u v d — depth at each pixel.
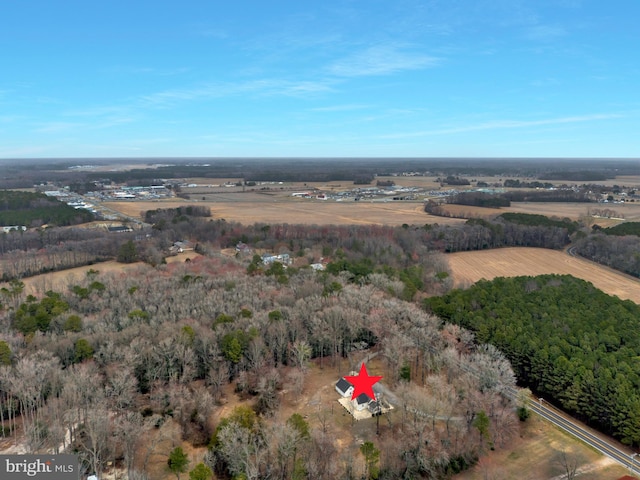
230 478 81.38
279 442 81.00
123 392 93.31
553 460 88.12
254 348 111.62
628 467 86.38
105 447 85.19
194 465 83.81
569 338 118.38
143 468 82.75
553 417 104.12
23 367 94.94
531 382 115.69
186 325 118.88
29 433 84.81
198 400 96.19
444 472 85.00
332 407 104.00
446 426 93.06
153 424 88.12
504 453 90.31
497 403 95.44
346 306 134.38
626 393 93.12
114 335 114.06
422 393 96.44
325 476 80.12
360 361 125.75
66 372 100.00
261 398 103.25
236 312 134.50
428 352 117.69
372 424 97.62
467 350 122.50
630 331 120.12
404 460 86.12
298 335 124.38
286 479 79.75
